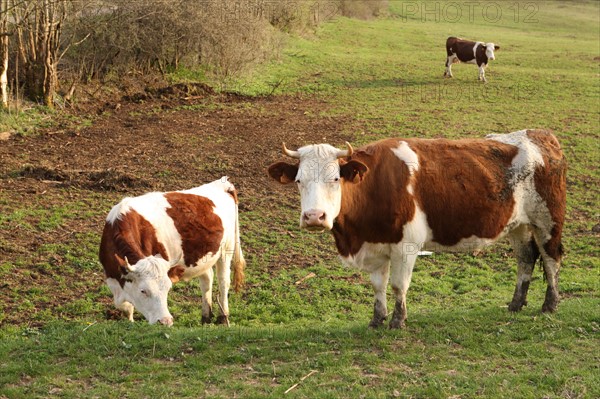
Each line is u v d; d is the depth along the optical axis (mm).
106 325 8570
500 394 6914
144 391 6969
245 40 29156
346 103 25891
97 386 7121
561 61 36500
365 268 8664
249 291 11758
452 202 8570
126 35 25141
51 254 12578
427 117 23922
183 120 22469
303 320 10617
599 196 17062
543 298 11125
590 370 7496
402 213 8344
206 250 9906
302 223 7793
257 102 25562
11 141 19250
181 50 27219
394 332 8414
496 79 30938
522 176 8961
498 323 8961
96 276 11953
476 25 54375
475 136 21766
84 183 16266
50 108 21922
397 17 56438
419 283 12211
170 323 8703
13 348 8031
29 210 14555
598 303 10180
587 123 23625
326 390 6984
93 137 20156
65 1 22125
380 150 8477
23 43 22141
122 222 9211
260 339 8195
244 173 17797
